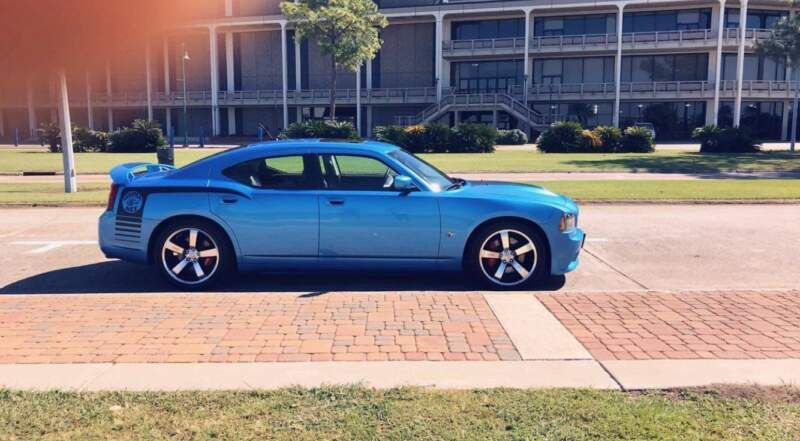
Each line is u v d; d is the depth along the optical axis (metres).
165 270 6.98
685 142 50.91
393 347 4.82
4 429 3.37
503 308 5.93
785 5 52.28
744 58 53.75
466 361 4.49
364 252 6.88
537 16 56.38
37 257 8.86
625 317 5.61
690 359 4.51
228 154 7.17
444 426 3.40
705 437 3.27
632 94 54.03
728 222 11.57
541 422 3.44
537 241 6.87
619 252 9.06
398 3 61.47
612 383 4.04
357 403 3.70
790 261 8.45
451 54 58.09
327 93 62.78
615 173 22.22
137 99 66.12
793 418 3.49
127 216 7.04
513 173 22.14
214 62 64.62
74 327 5.37
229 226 6.88
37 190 17.59
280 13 63.09
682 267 8.13
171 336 5.11
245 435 3.29
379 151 7.09
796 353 4.64
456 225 6.81
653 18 53.81
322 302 6.18
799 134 55.44
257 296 6.45
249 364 4.43
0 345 4.89
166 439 3.26
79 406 3.67
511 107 54.97
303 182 6.98
